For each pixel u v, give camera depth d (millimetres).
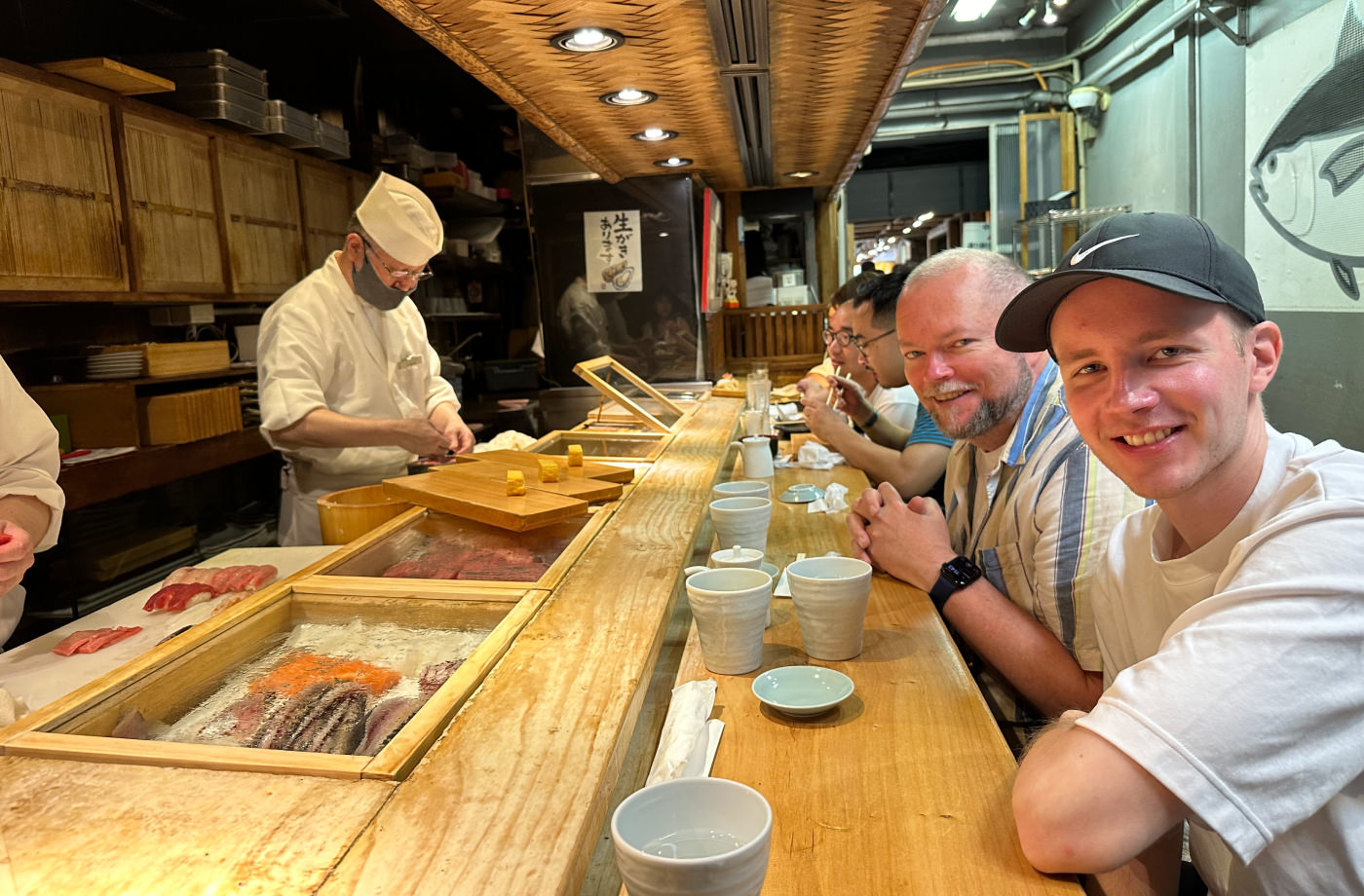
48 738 841
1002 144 7828
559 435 2766
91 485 3012
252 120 3893
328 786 765
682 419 3113
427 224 2486
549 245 4535
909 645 1284
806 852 816
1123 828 773
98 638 1338
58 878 642
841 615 1212
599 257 4516
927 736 1018
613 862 969
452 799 740
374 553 1454
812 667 1152
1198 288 888
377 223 2441
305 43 4891
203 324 3957
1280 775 776
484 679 979
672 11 1596
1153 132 6266
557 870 640
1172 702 792
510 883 626
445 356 5320
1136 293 909
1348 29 4020
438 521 1720
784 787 924
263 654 1105
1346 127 4066
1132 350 921
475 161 6363
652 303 4543
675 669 1404
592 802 733
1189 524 1033
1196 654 813
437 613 1217
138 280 3318
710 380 4965
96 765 807
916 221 11938
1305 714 779
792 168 3916
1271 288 4809
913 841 830
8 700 990
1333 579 803
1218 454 932
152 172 3398
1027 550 1494
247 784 771
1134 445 947
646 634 1095
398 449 2771
